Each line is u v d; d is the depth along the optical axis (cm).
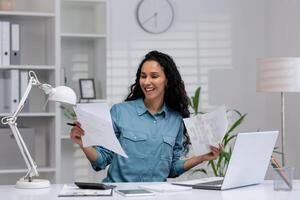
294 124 458
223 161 454
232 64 486
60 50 407
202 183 250
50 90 243
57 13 403
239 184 245
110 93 433
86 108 237
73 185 250
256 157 246
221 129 254
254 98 491
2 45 397
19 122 429
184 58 474
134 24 461
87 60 446
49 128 423
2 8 407
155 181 292
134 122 294
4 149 393
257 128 491
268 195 224
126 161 289
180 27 473
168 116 300
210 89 481
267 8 490
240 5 488
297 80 400
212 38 480
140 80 291
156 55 295
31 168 248
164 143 293
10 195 222
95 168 285
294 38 455
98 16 436
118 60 455
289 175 238
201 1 478
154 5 464
